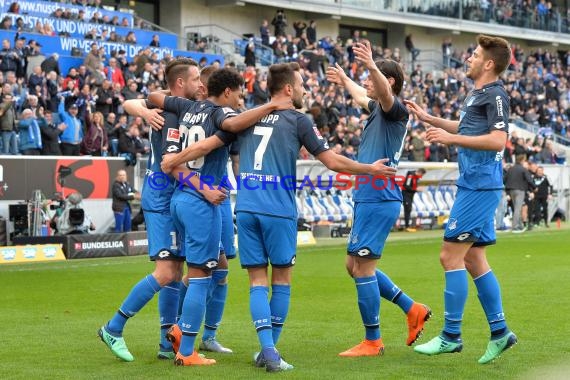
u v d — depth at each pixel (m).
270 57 65.50
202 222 14.38
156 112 14.93
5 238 37.34
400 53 86.19
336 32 81.62
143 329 18.06
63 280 27.09
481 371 13.76
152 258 14.92
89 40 54.25
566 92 84.31
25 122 39.88
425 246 40.31
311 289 24.47
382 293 15.74
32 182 38.91
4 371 13.84
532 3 93.75
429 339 16.91
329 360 14.73
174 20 70.62
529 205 53.41
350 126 53.44
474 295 22.80
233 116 14.45
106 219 41.53
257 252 14.44
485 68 14.68
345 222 48.81
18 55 47.09
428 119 15.60
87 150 42.38
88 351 15.65
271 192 14.40
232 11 73.94
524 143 63.28
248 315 20.00
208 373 13.66
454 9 85.81
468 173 14.62
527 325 18.12
